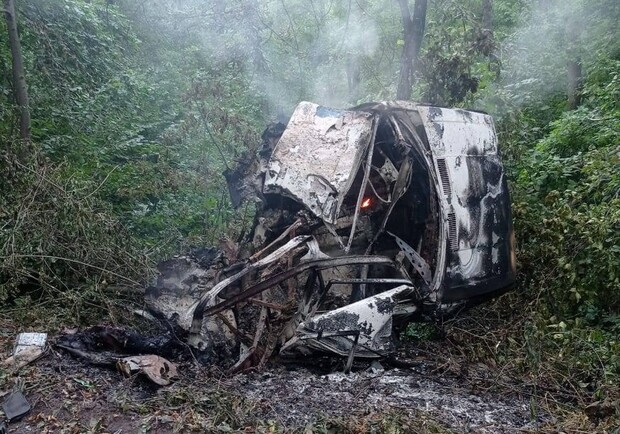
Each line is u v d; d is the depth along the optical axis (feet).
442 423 12.71
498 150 18.98
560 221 19.07
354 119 17.10
